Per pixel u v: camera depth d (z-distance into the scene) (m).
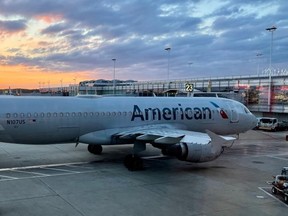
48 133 20.83
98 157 23.92
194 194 15.56
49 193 15.25
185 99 25.88
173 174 19.39
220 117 26.52
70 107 21.36
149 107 23.86
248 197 15.24
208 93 55.97
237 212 13.30
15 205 13.59
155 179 18.17
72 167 20.75
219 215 12.94
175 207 13.74
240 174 19.78
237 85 66.50
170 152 20.22
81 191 15.66
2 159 22.77
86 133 21.92
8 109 19.89
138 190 16.03
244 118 27.78
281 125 46.78
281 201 14.75
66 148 27.28
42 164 21.41
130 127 23.06
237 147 30.98
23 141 20.64
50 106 20.91
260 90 59.97
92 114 21.83
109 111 22.39
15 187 16.12
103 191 15.74
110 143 22.55
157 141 18.81
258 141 35.75
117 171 19.86
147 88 94.12
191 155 19.66
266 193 15.91
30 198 14.50
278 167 22.02
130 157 20.42
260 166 22.23
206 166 21.91
